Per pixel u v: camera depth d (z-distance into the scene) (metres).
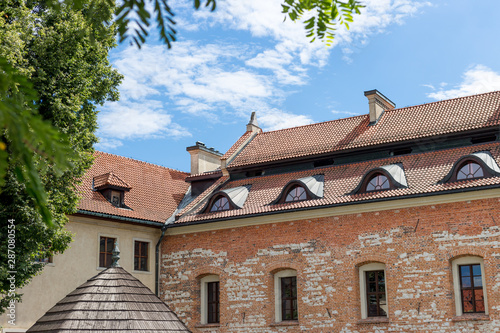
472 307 22.80
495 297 22.00
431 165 25.34
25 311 24.03
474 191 22.89
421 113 29.16
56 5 2.85
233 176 31.47
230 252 27.75
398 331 23.47
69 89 20.69
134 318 17.58
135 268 28.86
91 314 17.33
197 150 34.53
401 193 24.06
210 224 28.39
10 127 2.15
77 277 26.27
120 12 2.49
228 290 27.42
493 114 26.31
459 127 26.22
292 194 27.16
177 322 18.39
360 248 24.73
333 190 26.34
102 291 18.23
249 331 26.52
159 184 32.97
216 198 29.00
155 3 2.48
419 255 23.58
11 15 19.56
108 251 27.91
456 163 23.88
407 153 27.41
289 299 26.38
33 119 2.18
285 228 26.58
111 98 24.02
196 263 28.62
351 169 27.58
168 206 31.62
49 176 19.20
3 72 2.29
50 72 20.45
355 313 24.33
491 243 22.42
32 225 19.05
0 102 2.15
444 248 23.20
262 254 26.88
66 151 2.24
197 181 32.56
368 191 25.34
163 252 29.84
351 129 30.16
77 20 20.34
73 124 20.48
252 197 28.48
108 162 31.88
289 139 31.78
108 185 28.83
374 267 24.73
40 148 2.20
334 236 25.39
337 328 24.58
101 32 3.18
